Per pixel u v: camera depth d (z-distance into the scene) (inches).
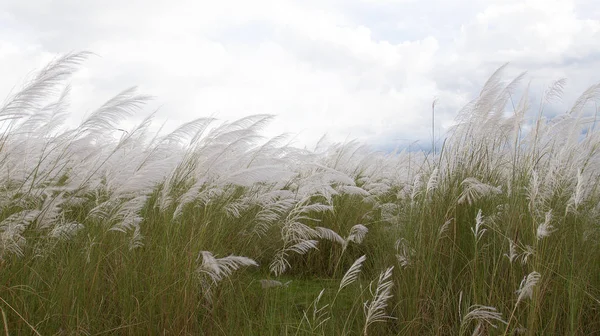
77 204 180.2
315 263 221.0
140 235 162.2
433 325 138.3
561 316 138.9
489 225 162.2
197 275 143.5
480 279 144.6
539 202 156.1
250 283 168.6
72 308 126.6
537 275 118.8
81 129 168.6
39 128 185.5
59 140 178.2
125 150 195.6
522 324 133.4
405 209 197.6
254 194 221.3
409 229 170.6
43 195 165.6
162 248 151.4
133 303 136.9
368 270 194.1
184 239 158.7
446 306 145.0
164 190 167.6
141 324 131.5
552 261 146.0
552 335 128.7
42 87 147.6
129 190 159.2
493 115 203.9
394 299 154.0
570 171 187.0
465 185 173.6
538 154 196.1
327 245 227.3
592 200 183.0
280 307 158.1
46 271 143.6
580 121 204.7
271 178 183.9
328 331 138.5
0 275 129.7
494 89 201.0
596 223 173.9
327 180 214.4
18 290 128.9
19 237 141.0
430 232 160.9
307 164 245.3
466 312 133.0
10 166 159.8
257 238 204.5
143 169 160.1
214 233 171.9
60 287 131.5
